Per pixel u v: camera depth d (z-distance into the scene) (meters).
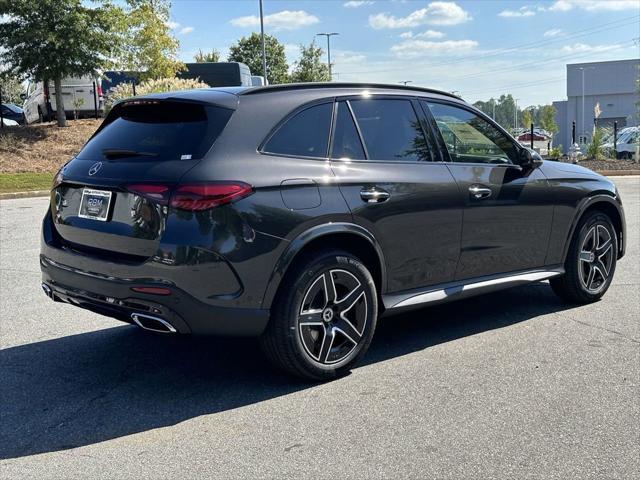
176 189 3.64
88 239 4.04
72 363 4.59
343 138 4.32
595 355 4.65
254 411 3.79
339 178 4.14
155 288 3.64
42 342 5.04
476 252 4.94
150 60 25.22
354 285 4.23
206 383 4.23
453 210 4.71
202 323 3.72
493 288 5.13
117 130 4.33
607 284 6.11
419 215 4.52
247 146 3.88
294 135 4.10
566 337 5.06
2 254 8.37
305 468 3.14
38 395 4.05
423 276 4.65
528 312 5.77
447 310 5.88
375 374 4.34
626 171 21.61
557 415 3.70
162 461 3.22
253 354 4.76
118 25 19.98
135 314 3.75
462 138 5.02
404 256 4.49
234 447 3.36
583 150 28.47
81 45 19.58
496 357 4.64
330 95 4.36
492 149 5.20
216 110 3.94
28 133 20.17
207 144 3.80
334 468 3.13
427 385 4.14
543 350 4.77
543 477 3.05
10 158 18.27
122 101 4.42
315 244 4.10
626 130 28.03
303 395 4.01
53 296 4.37
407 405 3.84
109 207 3.92
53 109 22.78
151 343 5.02
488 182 4.96
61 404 3.91
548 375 4.29
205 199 3.62
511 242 5.19
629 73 60.59
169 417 3.72
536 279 5.44
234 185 3.70
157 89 21.81
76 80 22.91
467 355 4.69
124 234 3.80
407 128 4.69
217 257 3.65
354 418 3.68
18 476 3.09
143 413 3.78
